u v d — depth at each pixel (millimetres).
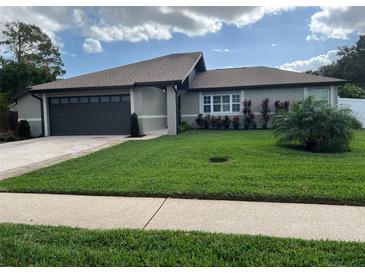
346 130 9312
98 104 16578
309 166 6980
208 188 5371
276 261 3008
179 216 4328
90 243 3469
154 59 21594
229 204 4777
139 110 15836
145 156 8828
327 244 3312
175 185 5617
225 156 8492
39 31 37094
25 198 5289
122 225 4062
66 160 8906
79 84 16531
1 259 3146
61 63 39062
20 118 17656
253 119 18797
